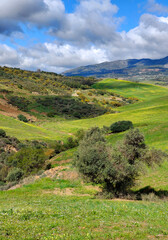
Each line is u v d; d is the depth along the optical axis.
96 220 9.84
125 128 56.50
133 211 11.67
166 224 9.48
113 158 16.84
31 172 31.70
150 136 41.28
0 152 45.16
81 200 16.34
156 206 13.34
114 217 10.44
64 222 9.26
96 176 17.53
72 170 26.33
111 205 13.42
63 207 12.72
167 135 39.19
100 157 16.98
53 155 51.78
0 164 36.16
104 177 16.86
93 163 17.00
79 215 10.47
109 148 18.08
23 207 12.55
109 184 18.27
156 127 45.72
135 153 18.23
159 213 11.41
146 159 18.09
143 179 22.73
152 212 11.59
